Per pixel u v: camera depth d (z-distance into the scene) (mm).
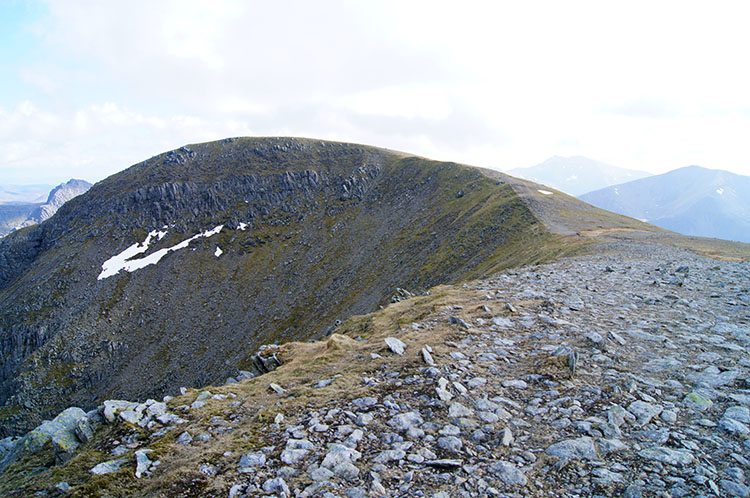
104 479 8625
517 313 19391
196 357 137125
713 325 15523
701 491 6395
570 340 14891
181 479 8180
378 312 28734
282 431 10125
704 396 9766
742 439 7820
